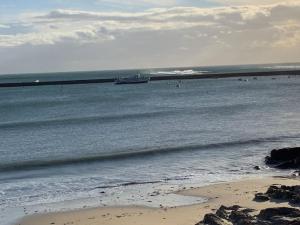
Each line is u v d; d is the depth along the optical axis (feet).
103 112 279.90
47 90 560.61
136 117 242.58
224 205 78.64
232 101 334.03
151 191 95.25
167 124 209.56
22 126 221.25
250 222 62.28
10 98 447.42
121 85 620.90
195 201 84.94
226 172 113.19
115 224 71.77
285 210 65.05
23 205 87.04
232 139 163.32
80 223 73.72
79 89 562.66
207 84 586.86
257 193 84.12
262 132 178.70
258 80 649.20
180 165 123.24
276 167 117.29
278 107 277.64
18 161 134.51
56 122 232.94
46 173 118.11
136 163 127.95
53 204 87.30
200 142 158.40
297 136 168.04
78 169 122.21
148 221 72.64
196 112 259.60
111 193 94.79
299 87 481.87
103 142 165.37
